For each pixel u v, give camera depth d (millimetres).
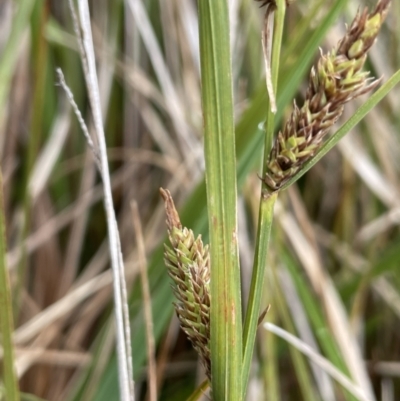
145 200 559
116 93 567
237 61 523
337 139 193
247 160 325
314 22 340
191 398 218
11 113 511
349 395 362
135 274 487
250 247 476
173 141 557
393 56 538
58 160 539
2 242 232
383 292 510
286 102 310
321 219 578
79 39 221
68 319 540
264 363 406
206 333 202
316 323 393
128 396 229
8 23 497
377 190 515
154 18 565
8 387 240
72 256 524
